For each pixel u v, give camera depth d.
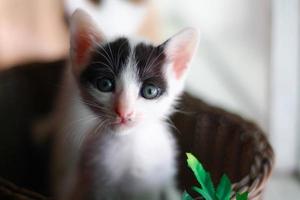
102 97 0.32
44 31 0.52
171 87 0.33
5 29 0.51
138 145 0.36
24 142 0.45
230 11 0.55
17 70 0.44
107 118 0.32
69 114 0.38
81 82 0.33
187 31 0.32
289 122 0.55
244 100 0.57
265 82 0.55
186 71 0.34
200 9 0.55
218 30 0.56
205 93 0.56
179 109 0.38
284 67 0.53
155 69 0.32
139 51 0.32
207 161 0.37
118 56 0.32
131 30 0.44
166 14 0.55
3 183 0.30
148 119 0.33
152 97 0.32
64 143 0.39
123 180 0.36
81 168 0.36
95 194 0.36
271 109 0.56
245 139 0.34
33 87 0.45
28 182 0.44
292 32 0.52
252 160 0.31
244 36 0.55
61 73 0.44
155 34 0.51
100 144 0.35
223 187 0.25
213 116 0.37
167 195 0.37
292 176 0.56
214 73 0.57
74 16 0.32
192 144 0.38
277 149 0.56
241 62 0.56
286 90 0.54
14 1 0.50
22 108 0.44
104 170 0.36
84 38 0.32
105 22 0.43
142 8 0.49
